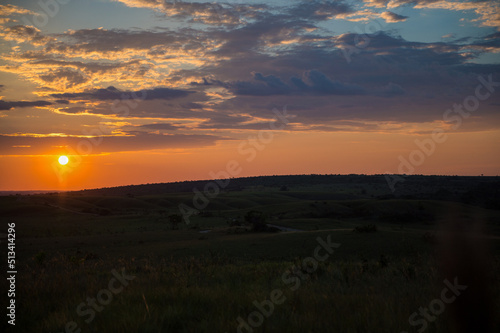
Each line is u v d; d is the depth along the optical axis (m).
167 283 10.09
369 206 113.56
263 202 186.50
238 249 47.31
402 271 10.37
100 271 14.29
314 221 96.19
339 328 5.26
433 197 116.19
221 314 6.17
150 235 71.06
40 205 159.25
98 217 131.00
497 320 4.88
